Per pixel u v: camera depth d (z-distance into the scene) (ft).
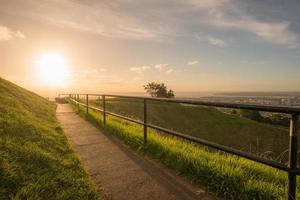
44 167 12.18
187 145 18.92
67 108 66.90
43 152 14.15
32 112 31.91
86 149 18.30
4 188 9.41
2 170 10.28
